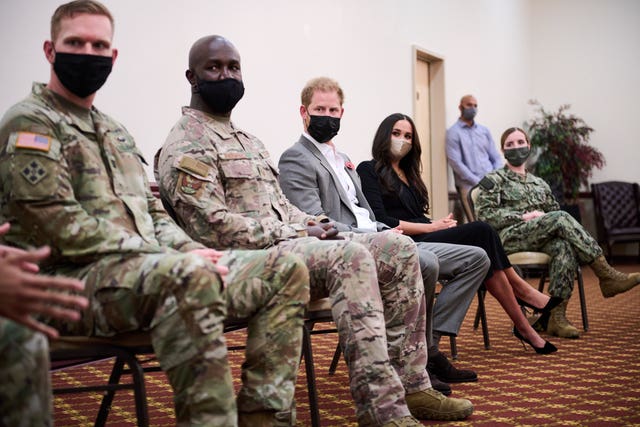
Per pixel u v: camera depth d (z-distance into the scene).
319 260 2.10
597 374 3.12
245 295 1.81
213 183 2.24
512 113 10.16
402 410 2.00
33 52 3.72
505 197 4.72
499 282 3.51
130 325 1.58
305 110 3.16
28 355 1.18
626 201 9.95
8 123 1.69
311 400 2.06
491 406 2.56
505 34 9.97
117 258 1.62
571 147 9.91
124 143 1.92
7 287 1.16
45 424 1.20
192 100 2.44
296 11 5.70
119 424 2.41
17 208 1.64
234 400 1.56
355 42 6.53
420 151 3.64
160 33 4.44
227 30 4.98
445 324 3.10
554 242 4.38
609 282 4.31
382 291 2.38
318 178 3.06
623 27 10.24
